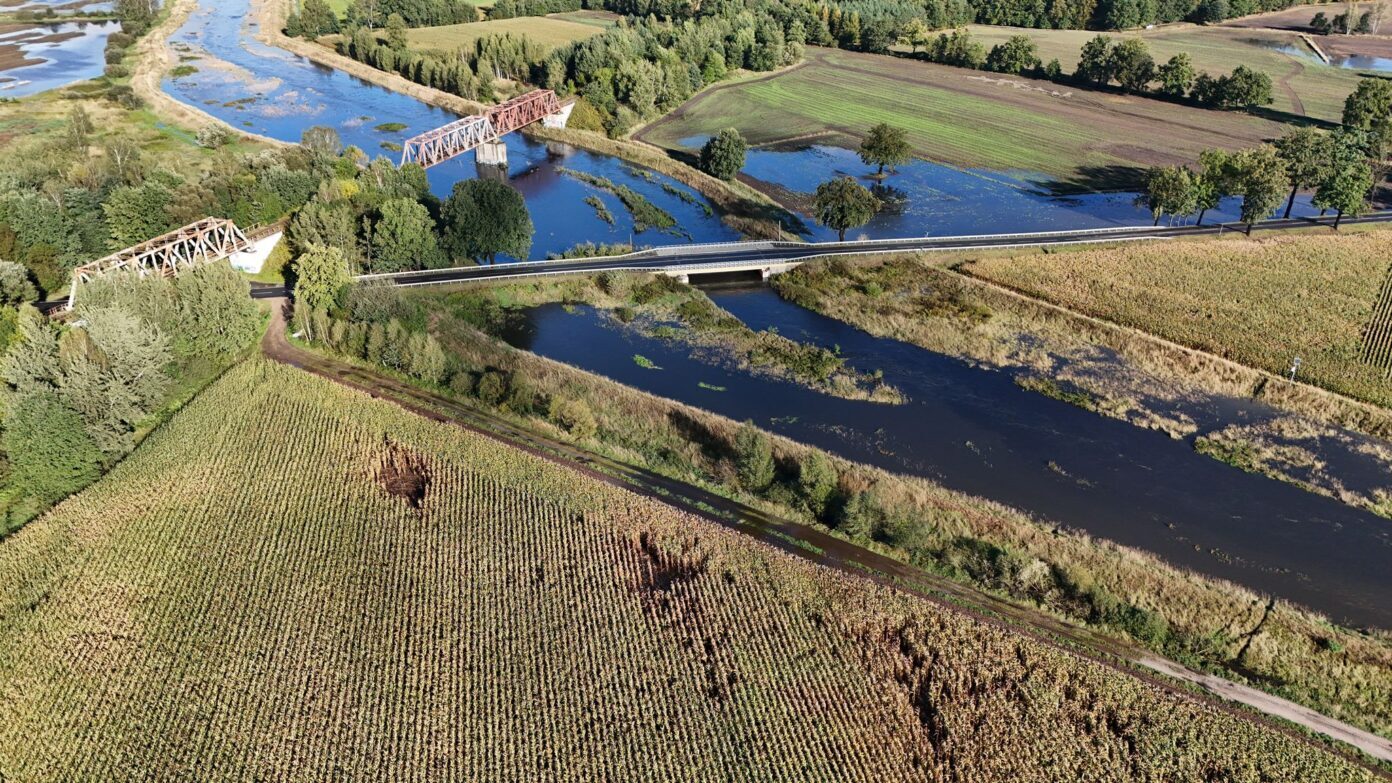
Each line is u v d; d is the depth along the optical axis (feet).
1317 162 483.10
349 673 212.02
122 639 217.97
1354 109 592.19
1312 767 186.60
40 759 189.57
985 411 329.93
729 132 574.97
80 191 420.36
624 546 252.83
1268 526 267.18
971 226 516.32
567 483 274.57
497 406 317.42
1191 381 348.18
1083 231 475.72
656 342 381.60
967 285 419.13
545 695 208.44
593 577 242.78
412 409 318.65
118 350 288.51
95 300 312.50
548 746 196.34
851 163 629.10
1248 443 307.99
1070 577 239.09
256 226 449.48
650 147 655.76
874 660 216.74
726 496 274.16
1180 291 406.41
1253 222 464.65
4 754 190.39
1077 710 201.87
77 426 271.90
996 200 558.56
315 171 495.00
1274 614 228.02
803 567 241.14
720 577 241.14
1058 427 319.68
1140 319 384.27
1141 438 312.71
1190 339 368.48
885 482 277.85
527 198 564.30
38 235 386.32
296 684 208.44
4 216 383.86
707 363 364.17
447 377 335.06
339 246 415.03
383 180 479.41
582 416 305.53
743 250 456.04
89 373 276.41
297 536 253.85
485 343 363.35
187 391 325.83
